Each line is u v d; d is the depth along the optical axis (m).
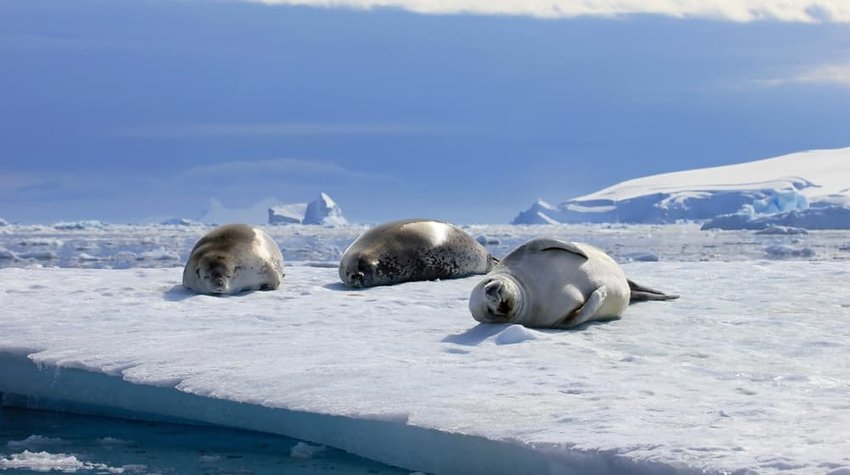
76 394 8.98
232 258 13.96
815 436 5.76
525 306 10.04
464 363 8.38
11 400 9.54
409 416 6.66
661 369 8.01
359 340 9.64
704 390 7.19
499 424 6.36
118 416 8.78
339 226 161.88
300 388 7.62
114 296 13.67
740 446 5.57
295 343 9.49
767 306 11.62
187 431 8.22
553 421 6.39
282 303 12.68
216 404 8.05
